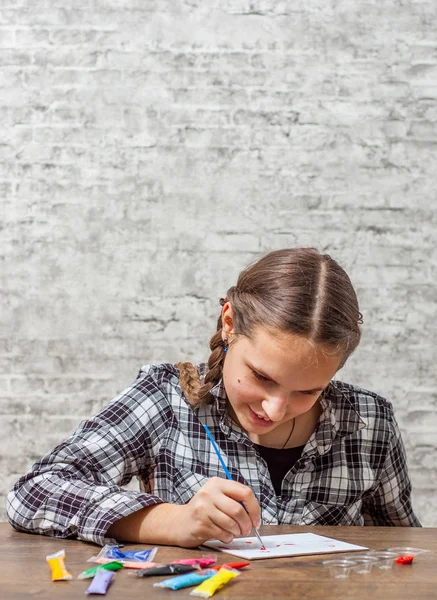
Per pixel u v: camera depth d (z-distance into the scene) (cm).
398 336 244
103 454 126
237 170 245
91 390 241
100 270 243
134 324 242
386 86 248
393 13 249
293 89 247
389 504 147
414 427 242
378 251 245
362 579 87
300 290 115
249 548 104
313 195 245
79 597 79
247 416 121
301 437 136
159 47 247
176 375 142
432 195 246
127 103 246
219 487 103
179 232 244
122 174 244
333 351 114
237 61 247
